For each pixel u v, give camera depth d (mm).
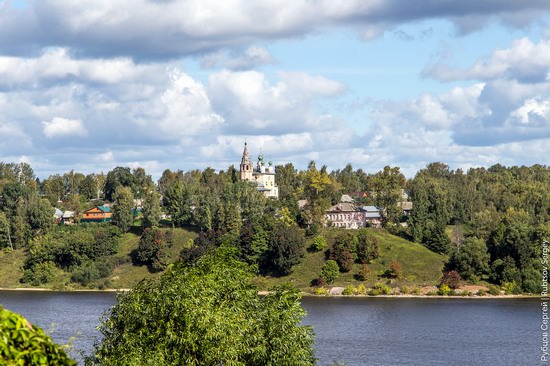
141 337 58594
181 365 57938
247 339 60469
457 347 135250
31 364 23719
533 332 150250
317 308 188625
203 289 60344
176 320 58969
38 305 193625
